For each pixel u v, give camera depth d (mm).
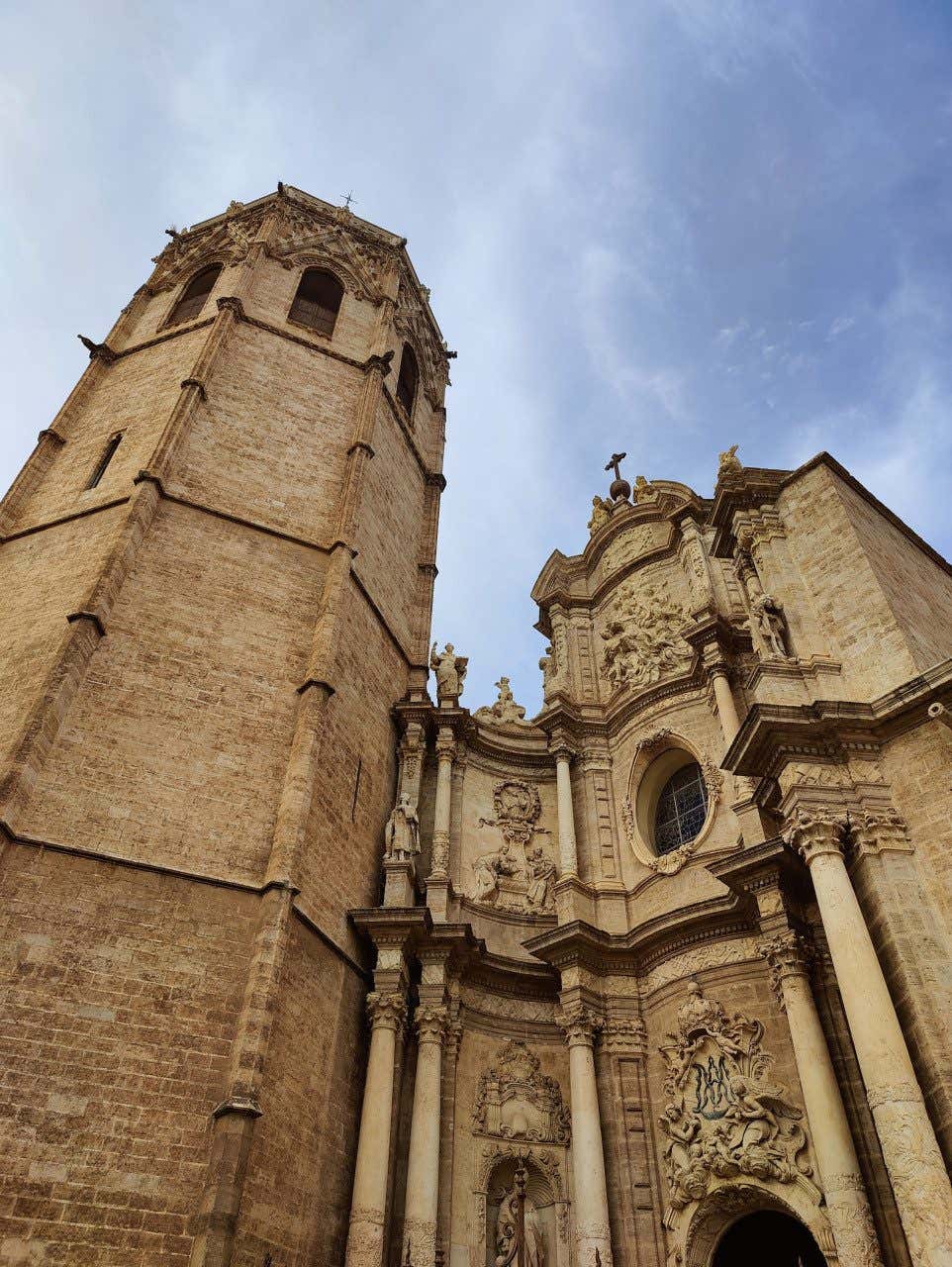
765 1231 19281
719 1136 18844
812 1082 17234
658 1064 21297
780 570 20438
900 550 21844
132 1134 15547
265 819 20328
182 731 20484
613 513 34156
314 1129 18359
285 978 18641
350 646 25312
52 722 18594
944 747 15922
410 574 31766
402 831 24094
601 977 22906
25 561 23797
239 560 24219
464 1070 22016
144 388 28672
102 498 24625
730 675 25156
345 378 31438
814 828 15891
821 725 16828
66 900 17125
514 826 27047
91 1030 16141
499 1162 21016
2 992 15781
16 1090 15133
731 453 23578
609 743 27984
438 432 37906
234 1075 16453
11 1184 14422
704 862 23016
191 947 17766
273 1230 16406
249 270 31984
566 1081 22609
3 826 16859
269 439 27609
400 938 21719
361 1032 21141
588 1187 19688
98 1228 14641
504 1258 19875
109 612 20969
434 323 40688
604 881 24953
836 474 21719
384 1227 18453
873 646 18031
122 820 18609
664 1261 18969
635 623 29391
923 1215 12227
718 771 24125
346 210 38656
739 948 20891
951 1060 13406
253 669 22500
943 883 14930
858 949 14555
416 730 27234
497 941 24656
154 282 34781
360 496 27734
